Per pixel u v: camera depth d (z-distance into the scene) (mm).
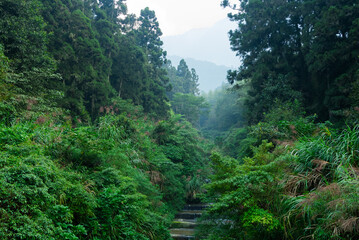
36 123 5500
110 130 7219
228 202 5016
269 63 18391
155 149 11023
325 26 13266
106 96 15859
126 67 22438
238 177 5258
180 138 14469
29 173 2953
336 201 3553
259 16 19188
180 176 13102
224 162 6227
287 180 5023
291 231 4379
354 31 11906
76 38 15109
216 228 5613
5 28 8422
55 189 3283
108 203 4250
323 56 13438
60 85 12828
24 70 8734
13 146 3436
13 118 5477
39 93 8516
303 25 17750
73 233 3254
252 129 11062
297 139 6953
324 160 4879
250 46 20453
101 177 4910
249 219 4613
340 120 11156
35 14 10102
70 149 4965
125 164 6406
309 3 15539
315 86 15844
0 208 2508
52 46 13422
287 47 17984
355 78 11469
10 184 2629
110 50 20656
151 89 27062
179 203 11164
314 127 7309
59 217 3266
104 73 17719
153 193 7410
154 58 29844
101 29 20500
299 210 4141
